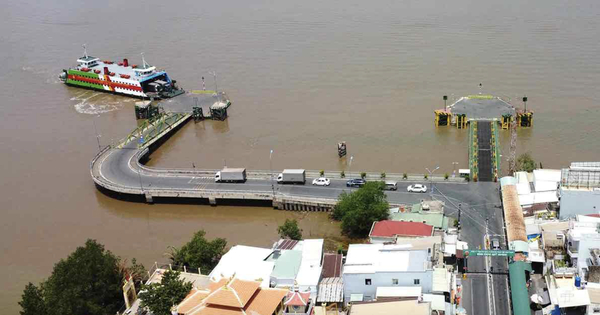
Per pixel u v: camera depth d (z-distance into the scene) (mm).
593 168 171750
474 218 180125
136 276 160125
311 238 183875
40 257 183000
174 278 146250
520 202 180125
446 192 196000
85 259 150000
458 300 142625
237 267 155375
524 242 158375
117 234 194250
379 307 133000
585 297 132125
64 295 141125
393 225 169875
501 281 151500
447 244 159875
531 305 141000
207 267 163875
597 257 140875
